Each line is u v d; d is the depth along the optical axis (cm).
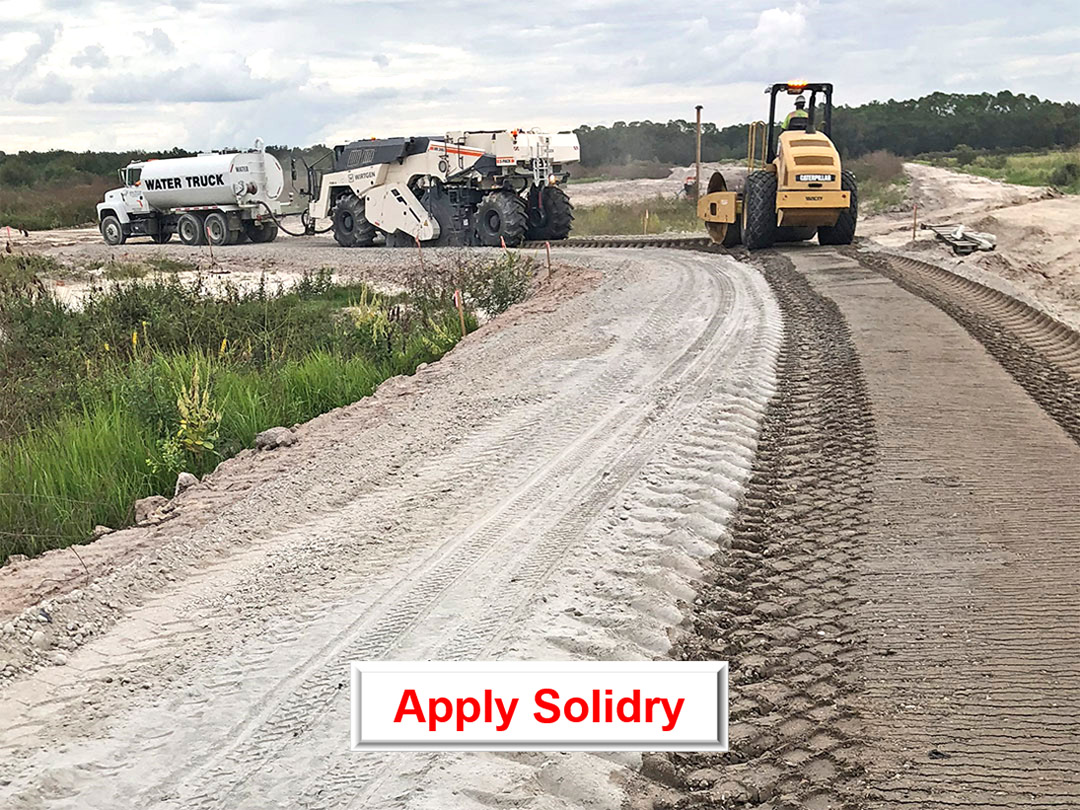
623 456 884
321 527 760
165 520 807
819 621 587
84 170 7512
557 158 2970
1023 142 10488
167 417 1007
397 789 449
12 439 1026
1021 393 1042
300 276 2478
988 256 2473
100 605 638
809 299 1620
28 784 459
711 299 1683
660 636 573
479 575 657
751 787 445
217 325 1540
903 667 529
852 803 426
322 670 549
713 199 2530
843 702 503
